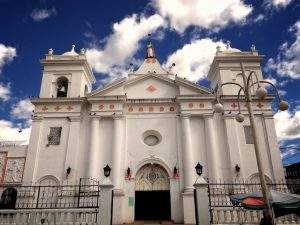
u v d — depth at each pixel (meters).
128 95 27.44
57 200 21.72
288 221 18.12
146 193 24.66
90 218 14.79
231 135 25.33
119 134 25.20
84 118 26.56
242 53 28.81
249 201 15.50
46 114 26.31
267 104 26.44
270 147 25.05
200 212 14.75
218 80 28.55
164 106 26.75
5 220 14.99
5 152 25.31
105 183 14.96
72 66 28.44
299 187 24.50
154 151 25.19
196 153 25.05
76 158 24.84
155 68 30.16
